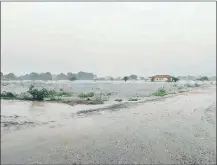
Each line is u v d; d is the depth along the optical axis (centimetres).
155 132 1569
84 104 2742
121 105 2744
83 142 1301
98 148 1225
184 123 1830
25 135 1344
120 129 1630
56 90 3847
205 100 3394
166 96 3978
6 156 1021
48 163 1002
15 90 3325
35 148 1151
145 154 1164
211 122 1880
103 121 1867
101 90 4750
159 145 1305
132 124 1769
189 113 2281
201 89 5888
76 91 3988
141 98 3534
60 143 1260
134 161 1073
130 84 8431
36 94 2967
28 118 1828
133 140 1380
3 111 2053
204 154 1173
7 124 1570
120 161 1075
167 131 1598
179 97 3797
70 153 1135
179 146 1281
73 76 9194
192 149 1239
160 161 1084
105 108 2500
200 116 2130
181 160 1091
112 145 1280
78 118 1953
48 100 2927
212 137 1457
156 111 2377
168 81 10031
